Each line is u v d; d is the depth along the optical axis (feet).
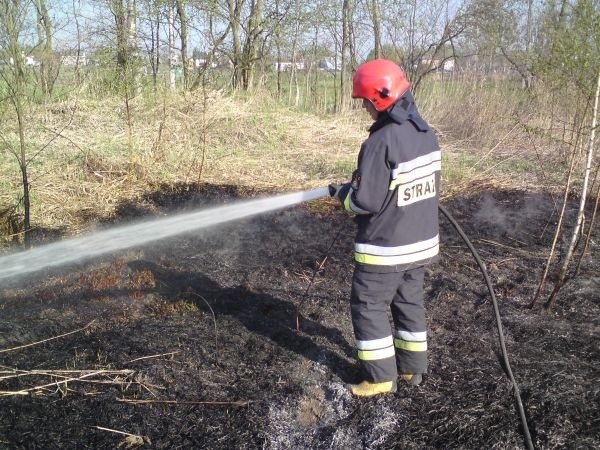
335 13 42.55
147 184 24.22
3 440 9.60
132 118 30.89
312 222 20.84
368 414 10.41
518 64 35.42
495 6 39.01
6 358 11.89
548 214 22.03
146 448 9.53
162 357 12.02
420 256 10.09
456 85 39.78
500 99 35.17
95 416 10.26
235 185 24.98
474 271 16.65
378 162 9.35
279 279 16.03
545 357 12.05
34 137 26.71
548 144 28.99
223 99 35.37
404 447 9.60
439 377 11.45
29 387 10.94
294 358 12.16
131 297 14.70
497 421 10.05
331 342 12.80
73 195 22.21
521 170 27.86
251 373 11.63
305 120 36.96
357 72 9.79
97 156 25.30
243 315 13.93
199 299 14.67
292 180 26.16
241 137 31.89
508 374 11.22
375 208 9.57
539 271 16.65
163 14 38.24
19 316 13.71
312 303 14.60
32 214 20.03
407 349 10.97
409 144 9.45
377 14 42.86
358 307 10.39
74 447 9.52
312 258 17.49
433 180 9.97
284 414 10.46
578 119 21.09
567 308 14.34
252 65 43.98
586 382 11.11
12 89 15.74
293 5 42.45
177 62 41.22
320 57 45.88
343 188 9.95
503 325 13.50
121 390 10.98
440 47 41.83
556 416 10.06
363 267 10.14
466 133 35.04
